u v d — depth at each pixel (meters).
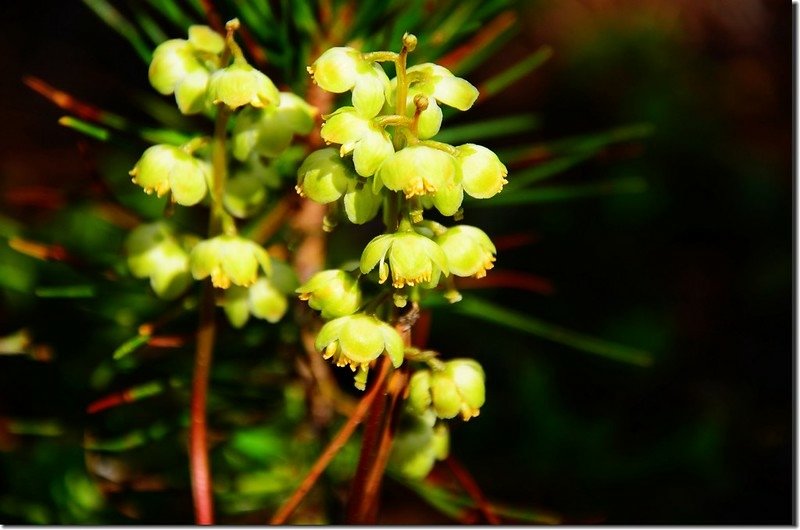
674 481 0.46
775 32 0.72
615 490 0.45
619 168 0.59
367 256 0.35
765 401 0.54
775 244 0.60
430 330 0.50
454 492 0.41
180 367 0.40
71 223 0.45
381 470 0.36
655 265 0.58
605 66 0.66
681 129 0.62
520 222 0.58
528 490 0.45
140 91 0.51
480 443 0.46
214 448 0.41
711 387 0.54
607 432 0.46
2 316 0.44
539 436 0.46
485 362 0.50
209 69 0.37
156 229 0.38
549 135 0.65
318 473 0.35
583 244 0.57
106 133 0.38
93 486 0.43
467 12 0.40
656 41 0.66
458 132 0.41
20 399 0.43
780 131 0.66
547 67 0.67
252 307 0.38
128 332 0.43
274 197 0.40
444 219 0.45
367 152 0.34
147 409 0.42
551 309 0.54
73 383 0.43
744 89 0.68
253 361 0.40
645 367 0.51
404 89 0.35
